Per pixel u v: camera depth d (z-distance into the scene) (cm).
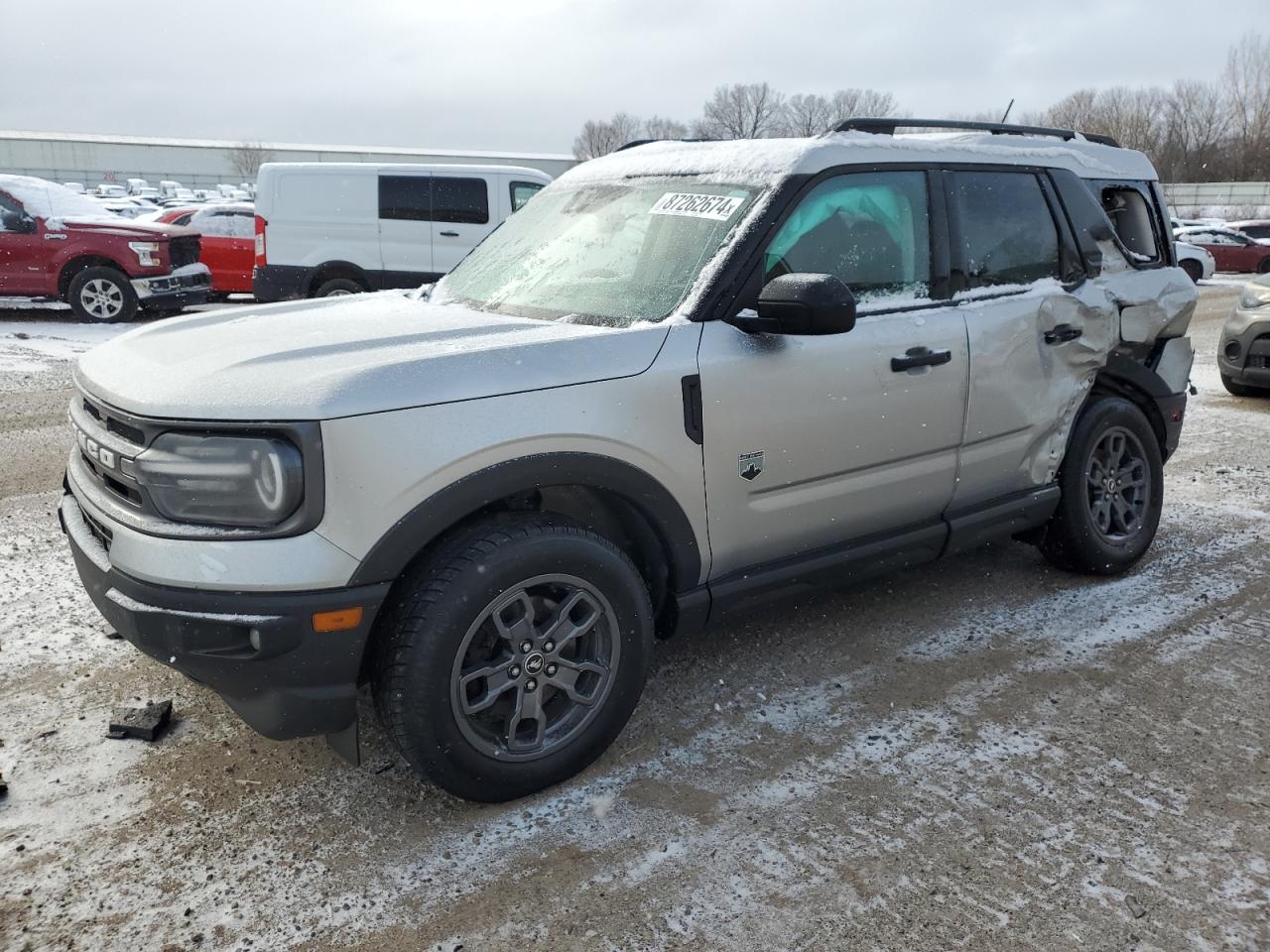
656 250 324
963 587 433
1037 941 224
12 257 1177
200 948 220
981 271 368
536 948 221
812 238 320
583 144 7262
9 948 218
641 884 242
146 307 1247
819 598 420
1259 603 416
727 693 337
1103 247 417
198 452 233
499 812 270
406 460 238
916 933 226
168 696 326
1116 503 437
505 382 255
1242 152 5903
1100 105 6231
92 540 266
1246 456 669
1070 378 396
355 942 222
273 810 269
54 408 752
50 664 345
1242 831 263
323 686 242
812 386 308
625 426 271
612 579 274
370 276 1209
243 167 7794
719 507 298
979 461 368
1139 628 391
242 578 230
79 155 7488
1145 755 300
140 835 258
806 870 247
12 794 272
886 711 326
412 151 7544
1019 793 279
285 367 250
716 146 361
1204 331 1398
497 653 265
